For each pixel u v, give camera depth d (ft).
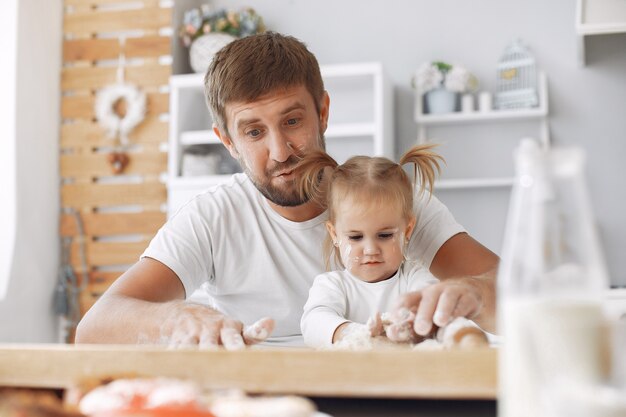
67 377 2.56
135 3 13.07
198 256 5.71
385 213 4.97
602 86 11.59
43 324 12.57
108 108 12.94
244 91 5.30
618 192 11.41
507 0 12.11
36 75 12.68
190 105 12.68
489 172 11.79
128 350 2.51
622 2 9.62
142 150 12.87
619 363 1.65
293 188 5.45
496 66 12.09
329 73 11.59
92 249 12.91
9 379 2.61
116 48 13.06
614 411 1.60
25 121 12.44
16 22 12.37
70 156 13.05
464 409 2.56
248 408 1.84
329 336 4.41
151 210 12.76
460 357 2.25
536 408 1.65
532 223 1.68
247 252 5.81
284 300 5.75
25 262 12.25
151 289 5.41
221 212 5.83
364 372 2.31
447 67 11.71
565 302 1.66
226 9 12.92
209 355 2.43
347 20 12.69
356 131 11.46
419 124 12.01
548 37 11.88
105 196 12.91
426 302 3.50
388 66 12.47
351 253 4.99
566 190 1.67
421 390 2.27
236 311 5.89
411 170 12.02
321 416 1.88
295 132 5.43
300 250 5.78
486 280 3.97
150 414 1.75
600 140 11.53
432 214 5.75
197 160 12.09
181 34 12.93
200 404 1.81
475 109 11.98
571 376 1.64
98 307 4.81
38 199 12.60
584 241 1.66
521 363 1.68
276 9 12.97
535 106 11.54
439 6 12.38
